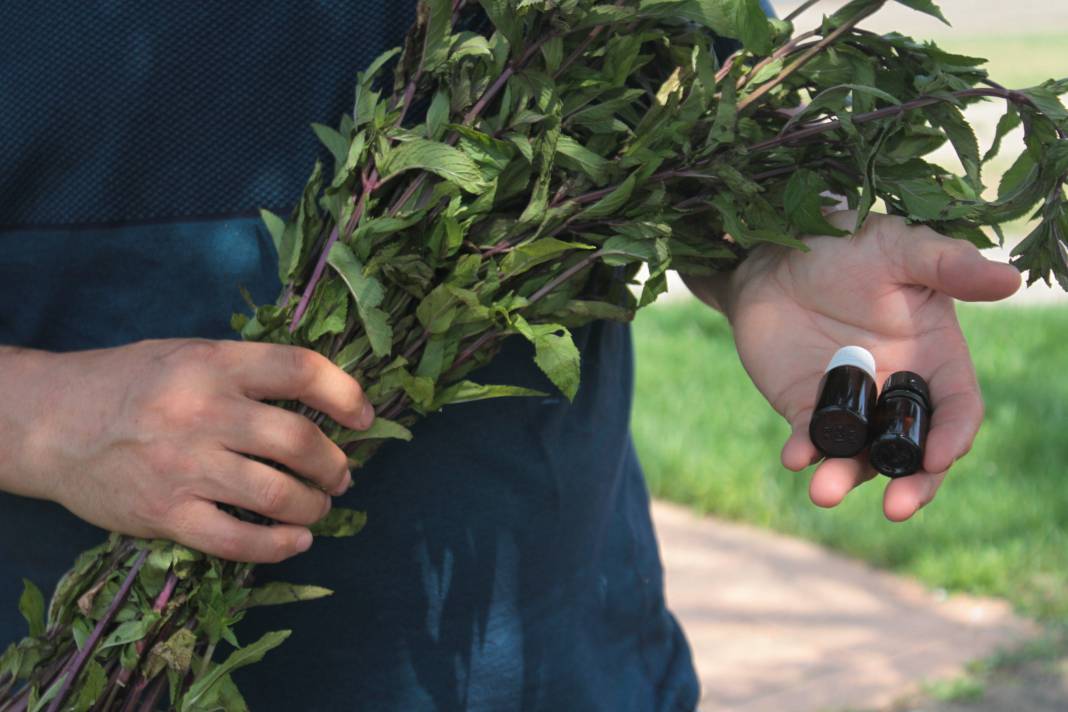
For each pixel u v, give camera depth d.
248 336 1.19
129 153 1.29
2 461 1.20
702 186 1.28
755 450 4.87
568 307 1.27
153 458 1.14
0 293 1.34
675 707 1.65
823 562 4.19
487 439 1.38
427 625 1.40
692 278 1.47
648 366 5.83
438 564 1.39
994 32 20.17
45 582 1.37
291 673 1.38
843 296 1.23
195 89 1.29
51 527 1.35
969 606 3.88
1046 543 4.15
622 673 1.59
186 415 1.14
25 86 1.28
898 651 3.65
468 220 1.19
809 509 4.46
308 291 1.20
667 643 1.69
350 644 1.38
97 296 1.33
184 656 1.16
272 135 1.30
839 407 1.13
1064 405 5.21
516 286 1.25
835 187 1.31
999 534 4.21
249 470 1.14
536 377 1.41
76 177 1.30
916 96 1.28
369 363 1.22
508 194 1.23
